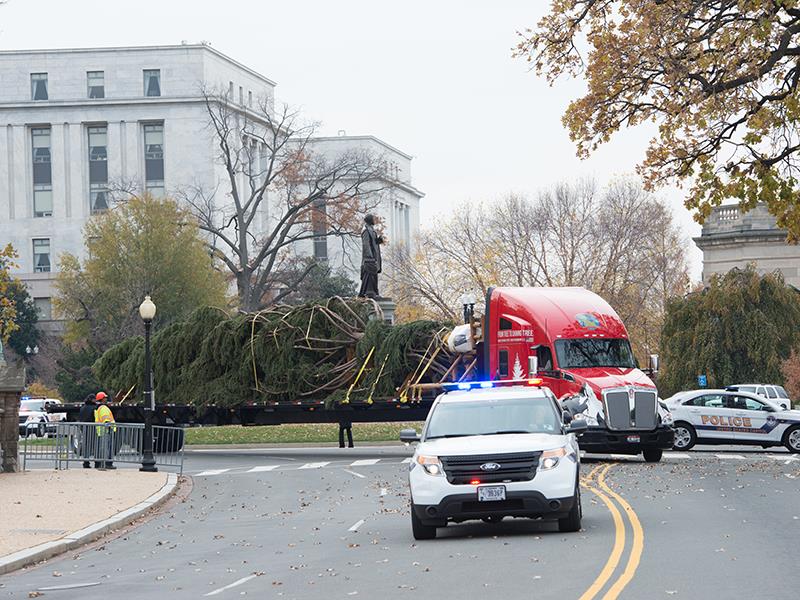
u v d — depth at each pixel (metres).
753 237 185.75
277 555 48.25
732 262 189.25
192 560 48.44
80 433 106.56
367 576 40.31
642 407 94.50
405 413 121.50
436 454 48.53
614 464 94.25
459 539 49.28
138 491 82.06
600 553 42.19
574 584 35.75
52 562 51.53
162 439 109.81
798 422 107.00
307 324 124.19
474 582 37.28
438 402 53.00
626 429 94.06
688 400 110.69
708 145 86.31
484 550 44.84
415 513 48.88
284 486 87.44
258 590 38.88
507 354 103.12
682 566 38.53
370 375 120.06
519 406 51.97
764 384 154.38
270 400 126.19
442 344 115.62
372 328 120.06
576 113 85.19
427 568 40.91
